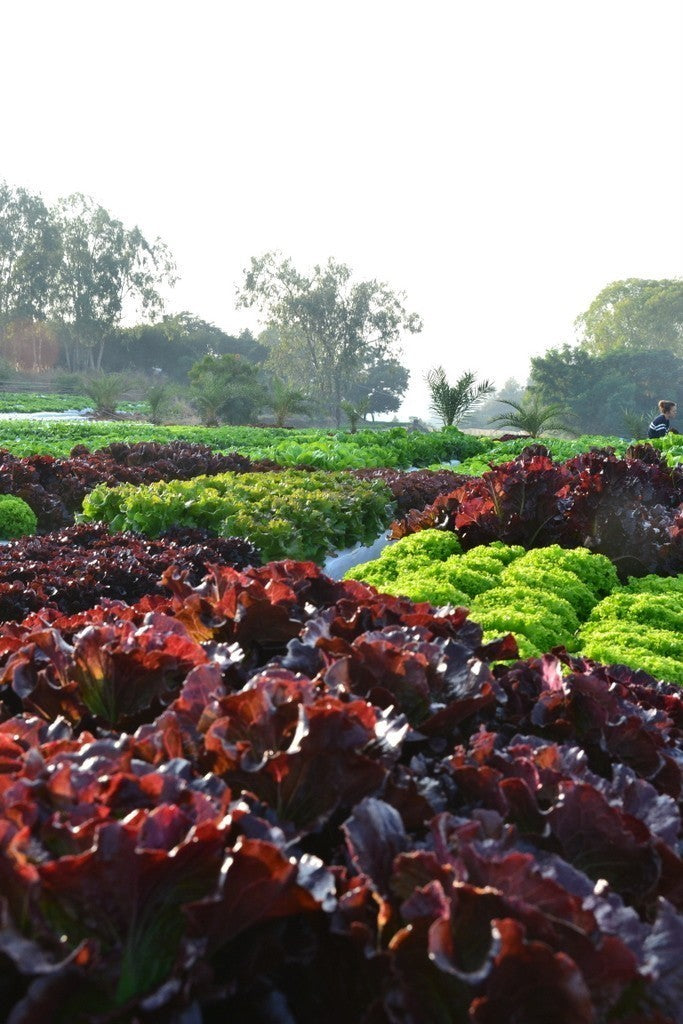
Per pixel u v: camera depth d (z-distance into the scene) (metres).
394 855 1.82
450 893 1.63
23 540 8.28
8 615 5.94
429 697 2.59
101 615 3.42
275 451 21.50
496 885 1.63
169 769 1.90
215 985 1.58
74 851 1.61
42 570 6.81
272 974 1.75
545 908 1.60
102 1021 1.42
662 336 119.00
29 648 2.73
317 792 2.02
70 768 1.74
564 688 2.71
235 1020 1.65
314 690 2.35
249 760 2.03
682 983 1.58
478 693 2.61
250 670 2.93
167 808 1.60
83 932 1.52
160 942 1.58
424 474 16.83
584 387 88.88
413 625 3.31
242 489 11.34
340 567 10.55
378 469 17.39
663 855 1.95
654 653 5.42
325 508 10.64
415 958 1.58
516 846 1.88
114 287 98.00
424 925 1.56
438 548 7.69
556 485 8.15
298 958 1.69
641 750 2.54
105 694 2.59
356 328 90.81
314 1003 1.73
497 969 1.46
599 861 1.97
